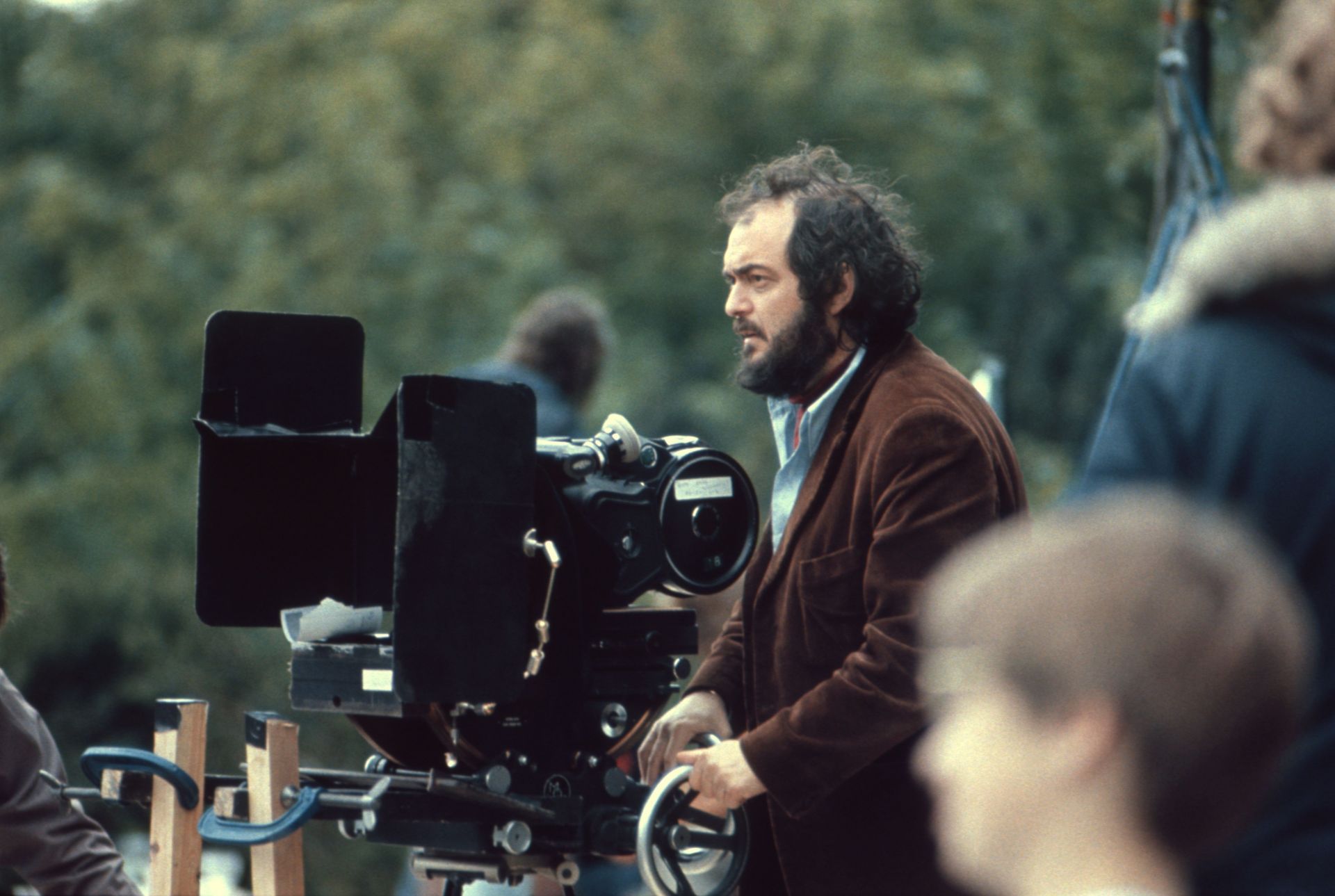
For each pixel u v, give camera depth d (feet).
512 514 19.03
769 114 100.78
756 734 19.60
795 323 20.89
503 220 92.12
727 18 103.71
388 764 20.97
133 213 86.48
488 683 18.76
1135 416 12.58
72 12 98.32
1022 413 94.73
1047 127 97.35
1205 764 8.44
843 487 20.43
